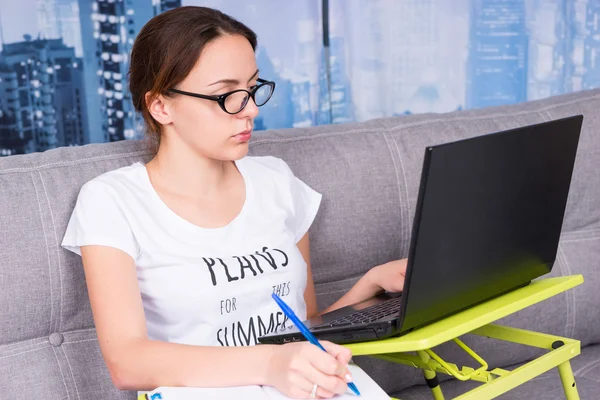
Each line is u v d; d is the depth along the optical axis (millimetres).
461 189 1056
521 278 1252
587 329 1851
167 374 1111
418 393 1655
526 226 1204
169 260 1278
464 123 1807
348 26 2314
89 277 1238
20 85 2068
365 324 1111
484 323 1147
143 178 1336
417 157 1721
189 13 1265
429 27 2373
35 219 1330
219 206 1361
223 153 1278
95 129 2162
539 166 1172
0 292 1294
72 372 1365
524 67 2480
